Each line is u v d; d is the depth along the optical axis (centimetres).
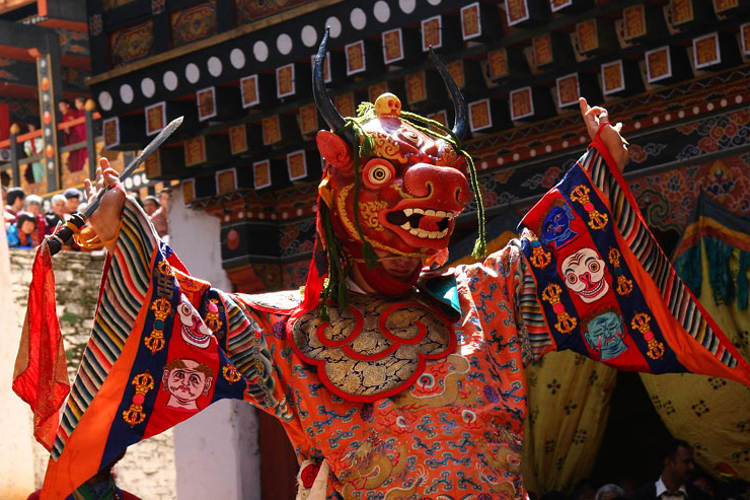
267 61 1130
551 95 1054
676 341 445
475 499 395
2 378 1091
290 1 1138
